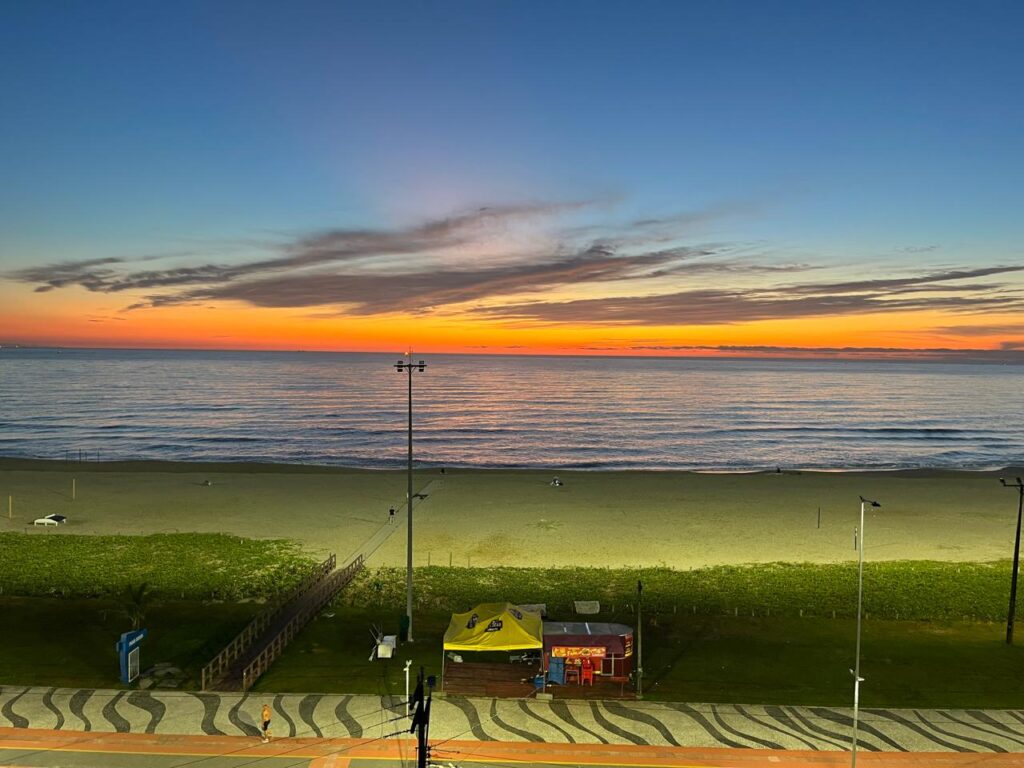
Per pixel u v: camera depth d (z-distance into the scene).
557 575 49.62
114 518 66.50
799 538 62.25
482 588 46.34
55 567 49.31
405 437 136.50
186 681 30.80
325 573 48.97
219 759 24.28
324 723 27.06
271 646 34.09
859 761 24.97
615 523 67.06
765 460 116.88
